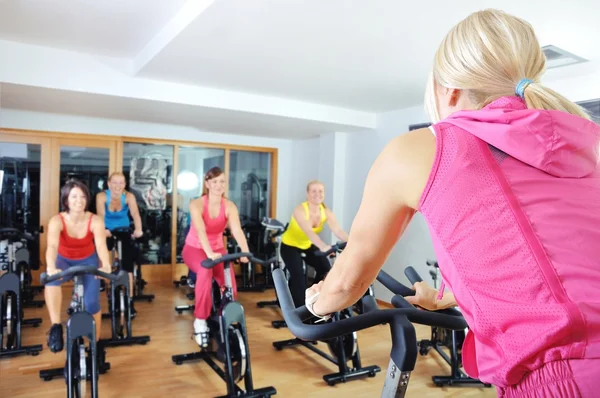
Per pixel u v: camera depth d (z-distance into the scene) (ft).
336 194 20.07
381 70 12.09
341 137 20.08
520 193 1.94
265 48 10.52
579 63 10.52
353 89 14.38
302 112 16.61
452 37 2.31
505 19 2.22
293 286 13.14
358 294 2.39
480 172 1.98
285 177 23.88
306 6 8.07
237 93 15.26
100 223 9.95
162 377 10.34
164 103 14.39
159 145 20.59
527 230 1.88
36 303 15.98
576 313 1.71
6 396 9.20
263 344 12.91
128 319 12.47
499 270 1.90
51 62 12.48
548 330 1.74
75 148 18.58
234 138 22.24
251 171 23.12
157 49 11.11
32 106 15.94
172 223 20.89
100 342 10.86
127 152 19.92
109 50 12.62
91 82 13.00
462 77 2.22
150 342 12.64
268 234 21.44
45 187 18.07
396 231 2.26
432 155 2.07
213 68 12.40
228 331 9.36
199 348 12.19
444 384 10.29
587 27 8.46
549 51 9.70
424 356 12.17
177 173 20.99
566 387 1.72
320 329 2.36
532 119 1.95
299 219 12.84
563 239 1.87
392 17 8.46
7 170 17.53
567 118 2.01
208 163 21.84
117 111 16.48
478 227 1.94
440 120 2.45
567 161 2.00
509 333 1.87
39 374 10.11
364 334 14.01
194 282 13.92
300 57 11.14
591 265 1.82
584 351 1.70
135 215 17.11
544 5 7.59
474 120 2.09
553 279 1.80
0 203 17.47
